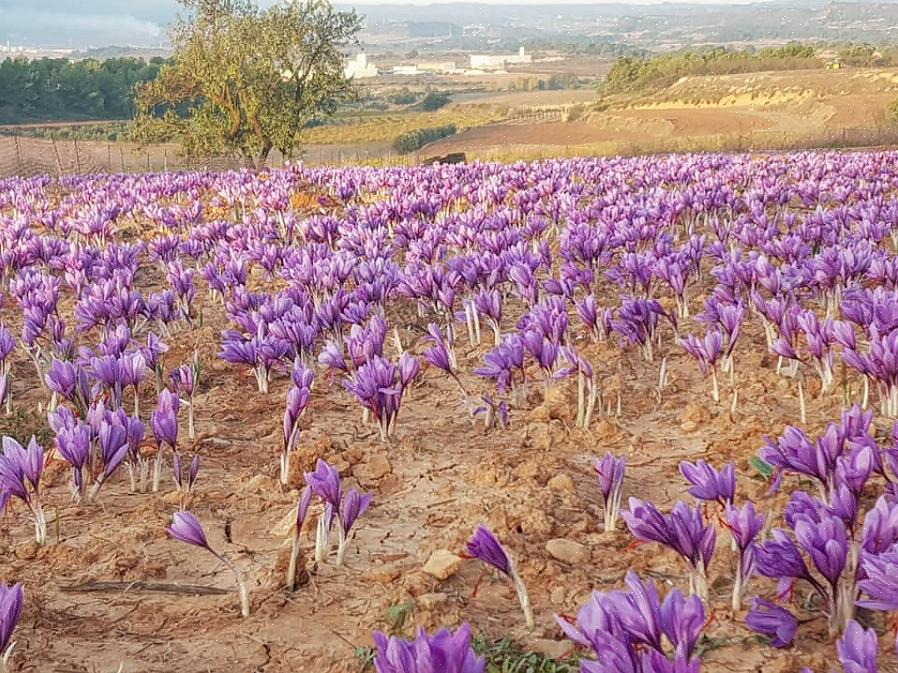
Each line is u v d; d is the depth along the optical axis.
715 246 10.09
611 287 10.70
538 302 9.52
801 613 3.74
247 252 10.99
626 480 5.41
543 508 4.92
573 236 10.56
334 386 7.38
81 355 6.77
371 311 9.46
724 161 24.27
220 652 3.81
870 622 3.60
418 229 12.41
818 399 6.51
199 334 8.98
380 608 3.98
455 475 5.54
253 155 46.81
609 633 2.60
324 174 24.44
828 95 116.44
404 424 6.53
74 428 5.21
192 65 45.31
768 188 16.00
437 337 6.46
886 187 18.25
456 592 4.14
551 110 161.75
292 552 4.26
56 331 7.58
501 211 12.98
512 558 4.35
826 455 4.07
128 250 10.86
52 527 4.99
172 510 5.15
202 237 13.55
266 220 13.94
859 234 10.80
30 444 4.75
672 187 20.83
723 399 6.69
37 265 13.04
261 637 3.90
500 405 6.27
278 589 4.27
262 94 44.91
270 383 7.52
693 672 2.35
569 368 6.18
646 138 85.56
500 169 22.52
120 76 186.12
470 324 8.48
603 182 19.30
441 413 6.74
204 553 4.69
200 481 5.59
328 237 12.92
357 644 3.79
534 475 5.38
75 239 16.20
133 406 7.01
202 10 44.94
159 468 5.46
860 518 4.47
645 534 3.63
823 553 3.36
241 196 19.91
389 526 4.93
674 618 2.72
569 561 4.38
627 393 6.91
